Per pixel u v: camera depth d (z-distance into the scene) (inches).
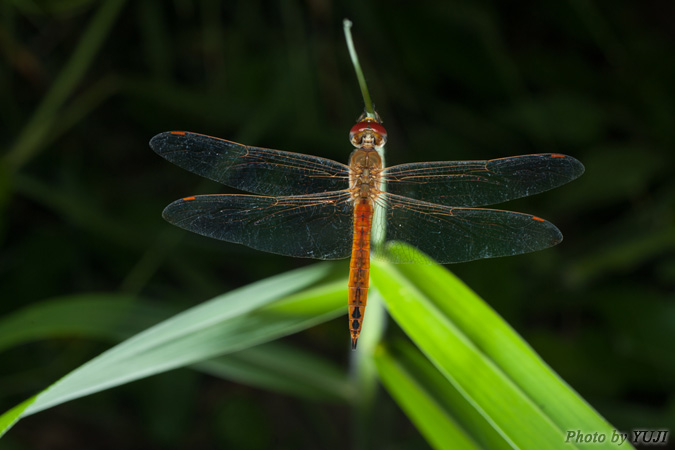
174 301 22.6
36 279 22.7
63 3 21.9
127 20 24.1
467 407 18.4
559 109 23.3
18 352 22.3
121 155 24.8
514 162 19.0
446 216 19.0
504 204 22.8
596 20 23.6
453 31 23.2
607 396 21.6
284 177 19.2
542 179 19.0
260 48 23.6
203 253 23.1
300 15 23.0
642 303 22.0
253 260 23.1
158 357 18.1
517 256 22.6
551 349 21.8
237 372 19.3
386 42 23.3
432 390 18.5
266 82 23.3
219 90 23.3
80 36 23.9
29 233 23.1
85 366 17.9
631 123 23.3
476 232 18.9
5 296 22.5
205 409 23.2
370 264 18.6
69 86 22.2
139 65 24.9
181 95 22.8
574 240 23.3
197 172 19.1
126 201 23.2
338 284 18.7
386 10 23.2
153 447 22.9
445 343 17.9
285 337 23.4
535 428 17.5
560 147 23.3
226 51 23.5
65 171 23.5
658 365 21.6
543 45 25.7
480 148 23.6
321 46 23.3
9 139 23.3
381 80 23.5
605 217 23.4
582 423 17.5
